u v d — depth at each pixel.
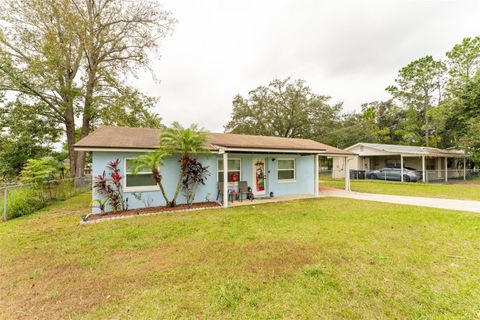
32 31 12.96
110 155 7.84
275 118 27.64
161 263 3.72
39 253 4.20
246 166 10.80
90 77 15.55
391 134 35.44
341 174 23.78
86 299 2.75
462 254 3.92
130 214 7.30
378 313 2.43
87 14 14.33
